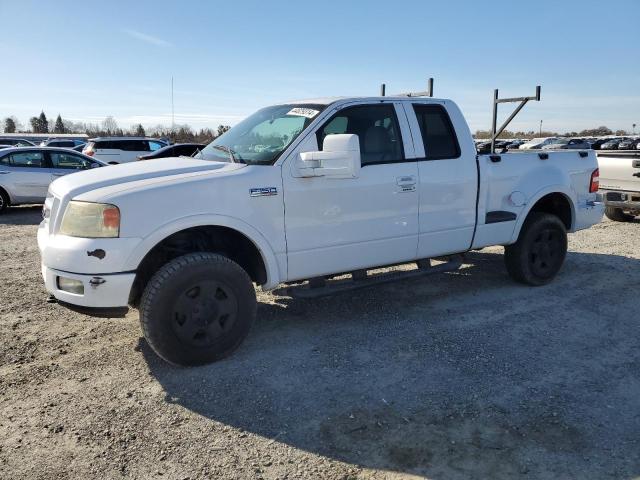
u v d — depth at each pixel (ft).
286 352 13.85
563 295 18.49
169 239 13.30
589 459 9.32
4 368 12.92
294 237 14.03
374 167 15.14
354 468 9.12
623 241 27.55
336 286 15.21
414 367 12.91
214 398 11.50
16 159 41.16
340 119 14.84
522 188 18.54
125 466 9.20
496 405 11.11
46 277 12.60
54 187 13.80
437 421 10.53
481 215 17.46
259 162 13.85
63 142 110.42
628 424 10.41
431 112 16.63
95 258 11.75
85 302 11.93
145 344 14.44
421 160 16.05
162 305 12.19
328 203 14.39
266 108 16.96
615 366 12.97
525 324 15.74
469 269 22.00
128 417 10.75
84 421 10.60
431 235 16.44
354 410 10.96
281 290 14.88
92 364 13.20
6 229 33.60
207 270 12.61
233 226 13.02
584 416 10.69
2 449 9.67
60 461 9.33
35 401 11.37
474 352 13.76
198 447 9.74
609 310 16.94
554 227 19.29
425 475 8.93
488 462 9.25
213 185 12.79
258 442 9.89
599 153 32.40
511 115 27.04
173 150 59.26
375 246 15.40
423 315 16.58
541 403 11.18
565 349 13.96
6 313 16.79
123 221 11.85
